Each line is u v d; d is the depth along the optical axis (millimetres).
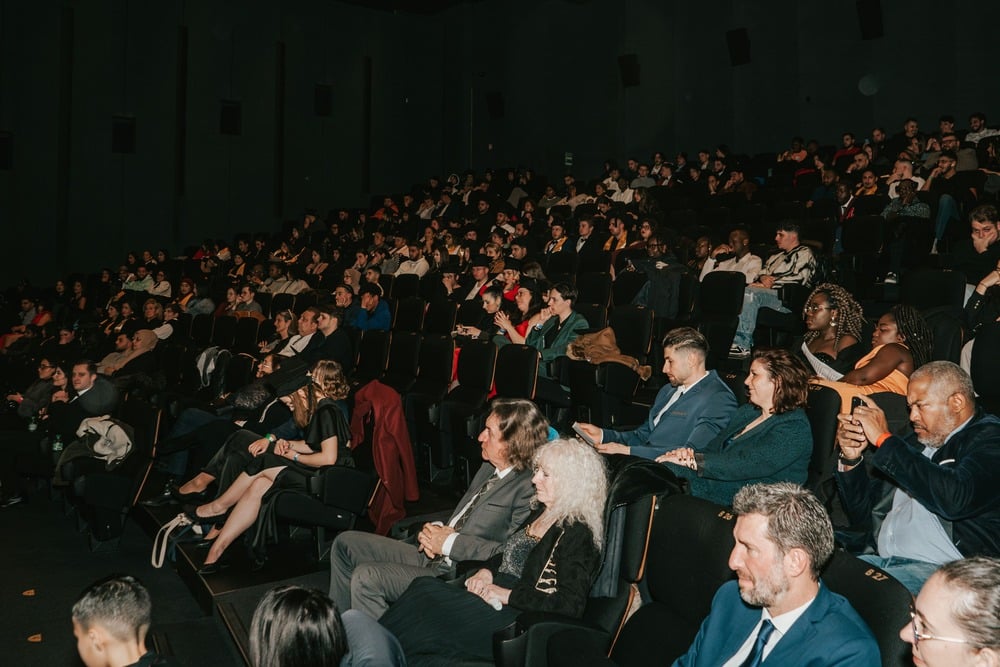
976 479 2330
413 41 17328
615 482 2582
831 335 4352
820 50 12977
